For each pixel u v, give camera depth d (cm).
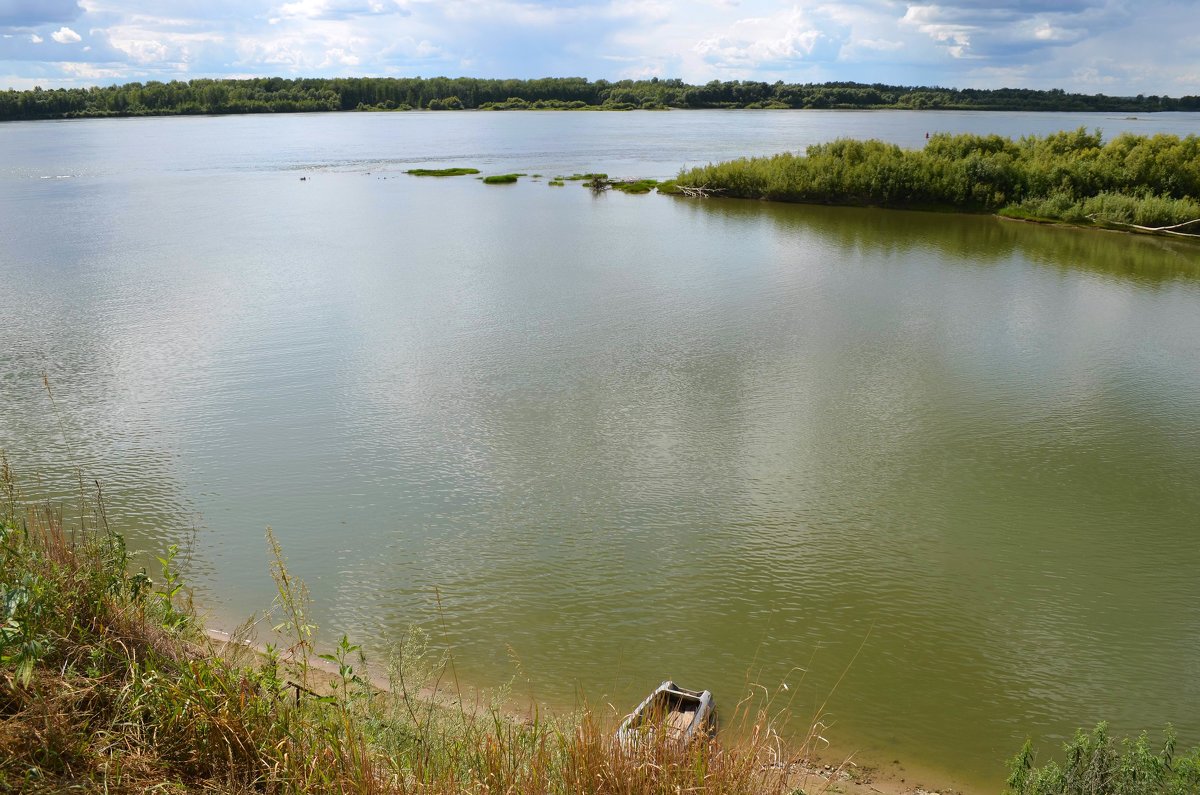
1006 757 1292
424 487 2147
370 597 1681
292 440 2409
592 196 7888
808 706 1394
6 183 8662
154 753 605
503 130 19200
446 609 1648
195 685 664
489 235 5731
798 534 1941
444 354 3162
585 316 3688
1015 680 1477
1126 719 1391
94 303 3859
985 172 7144
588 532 1942
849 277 4525
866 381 2905
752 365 3058
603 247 5338
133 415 2575
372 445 2381
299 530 1933
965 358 3170
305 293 4066
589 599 1691
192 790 591
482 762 657
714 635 1584
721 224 6328
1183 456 2341
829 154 8050
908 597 1712
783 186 7688
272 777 583
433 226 6081
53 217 6400
